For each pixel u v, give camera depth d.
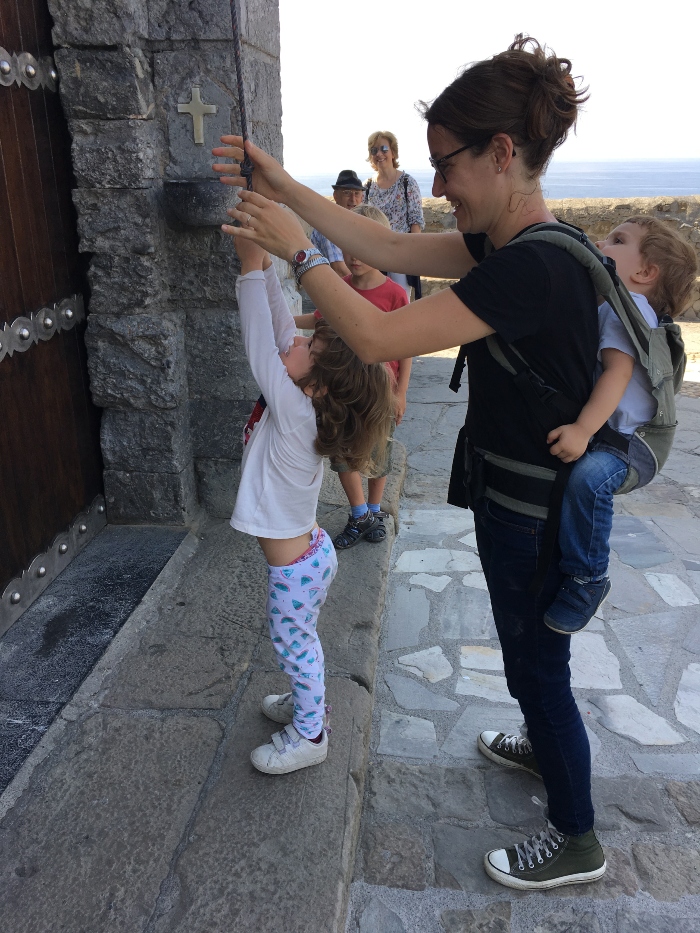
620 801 2.07
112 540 2.97
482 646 2.78
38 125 2.44
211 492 3.17
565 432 1.39
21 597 2.48
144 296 2.74
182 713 2.09
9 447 2.39
